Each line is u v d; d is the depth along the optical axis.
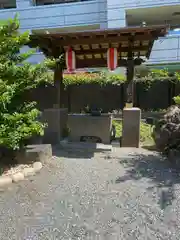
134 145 6.82
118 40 6.41
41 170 4.64
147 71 13.14
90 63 8.35
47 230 2.87
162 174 4.61
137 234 2.80
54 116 6.68
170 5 13.61
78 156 5.76
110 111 11.41
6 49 4.68
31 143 5.73
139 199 3.62
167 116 6.47
